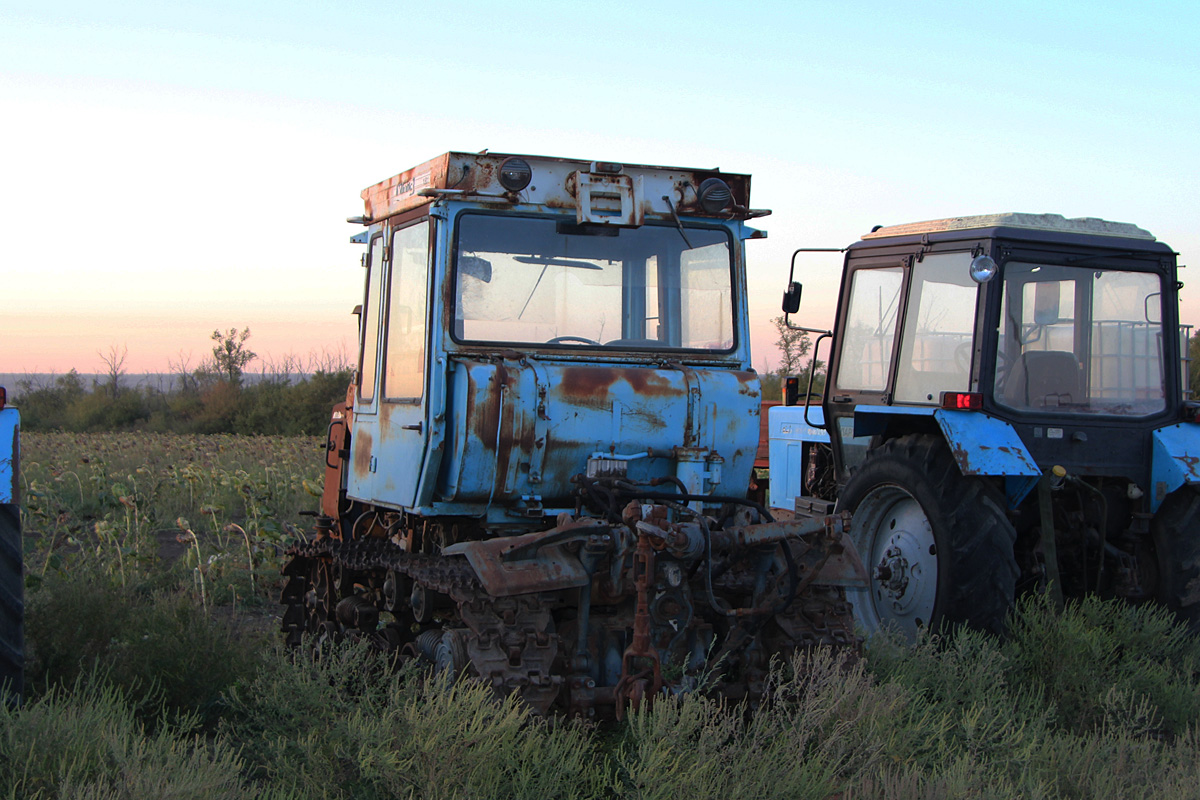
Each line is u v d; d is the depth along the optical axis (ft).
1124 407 22.56
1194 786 13.32
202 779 11.59
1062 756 14.52
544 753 12.80
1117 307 22.85
